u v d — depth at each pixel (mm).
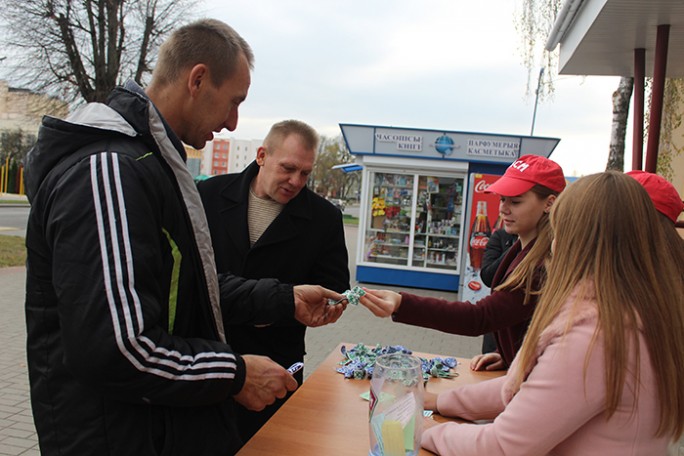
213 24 1408
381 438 1283
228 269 2320
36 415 1230
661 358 1097
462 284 9219
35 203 1181
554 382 1092
